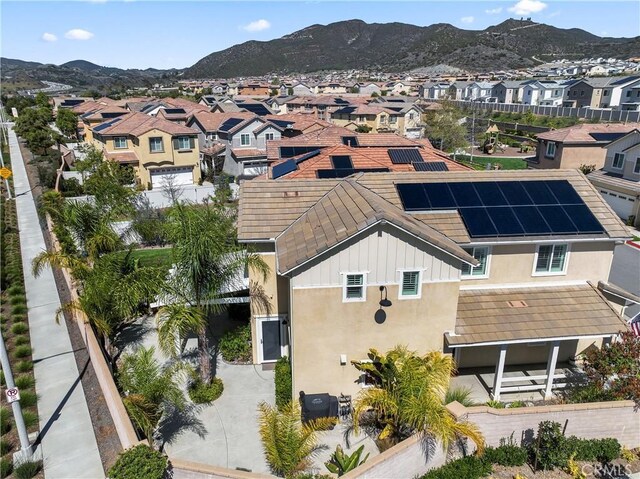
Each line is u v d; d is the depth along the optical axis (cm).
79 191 4519
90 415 1556
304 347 1518
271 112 8744
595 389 1563
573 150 4953
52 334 2086
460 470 1336
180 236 1603
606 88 10225
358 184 1894
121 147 5144
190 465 1190
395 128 9112
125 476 1090
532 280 1836
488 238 1717
